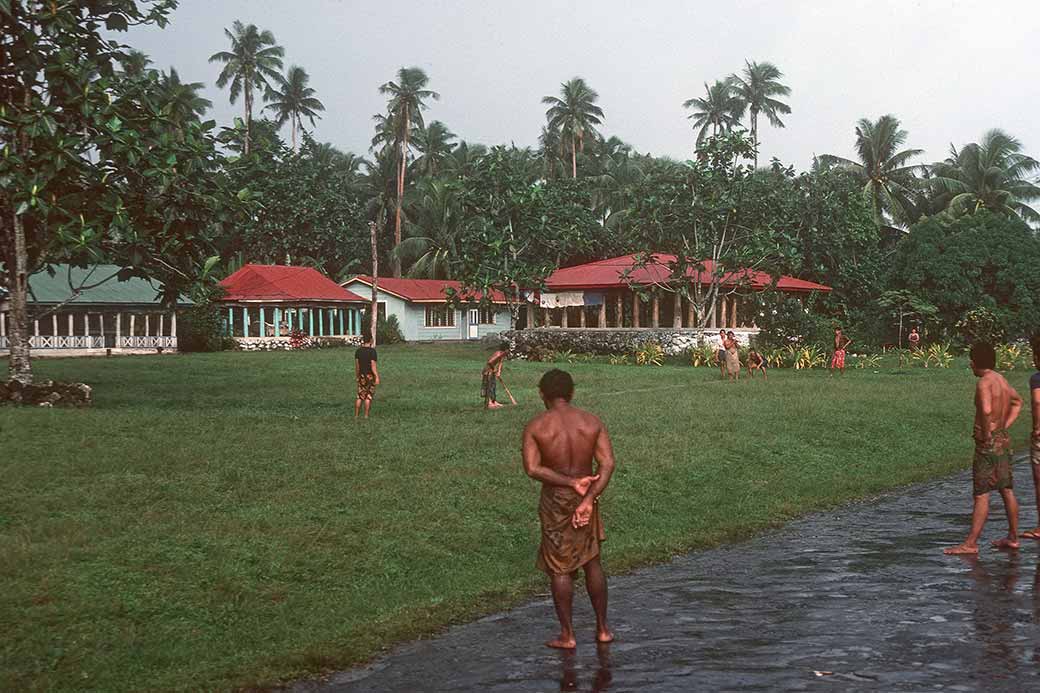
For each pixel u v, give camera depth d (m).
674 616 7.04
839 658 5.72
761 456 15.53
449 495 11.66
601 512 11.52
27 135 21.20
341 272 79.50
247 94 87.06
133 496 10.96
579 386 30.56
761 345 46.59
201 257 24.52
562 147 91.19
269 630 7.11
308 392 27.59
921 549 9.34
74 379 31.70
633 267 49.03
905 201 75.38
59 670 6.21
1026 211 73.19
